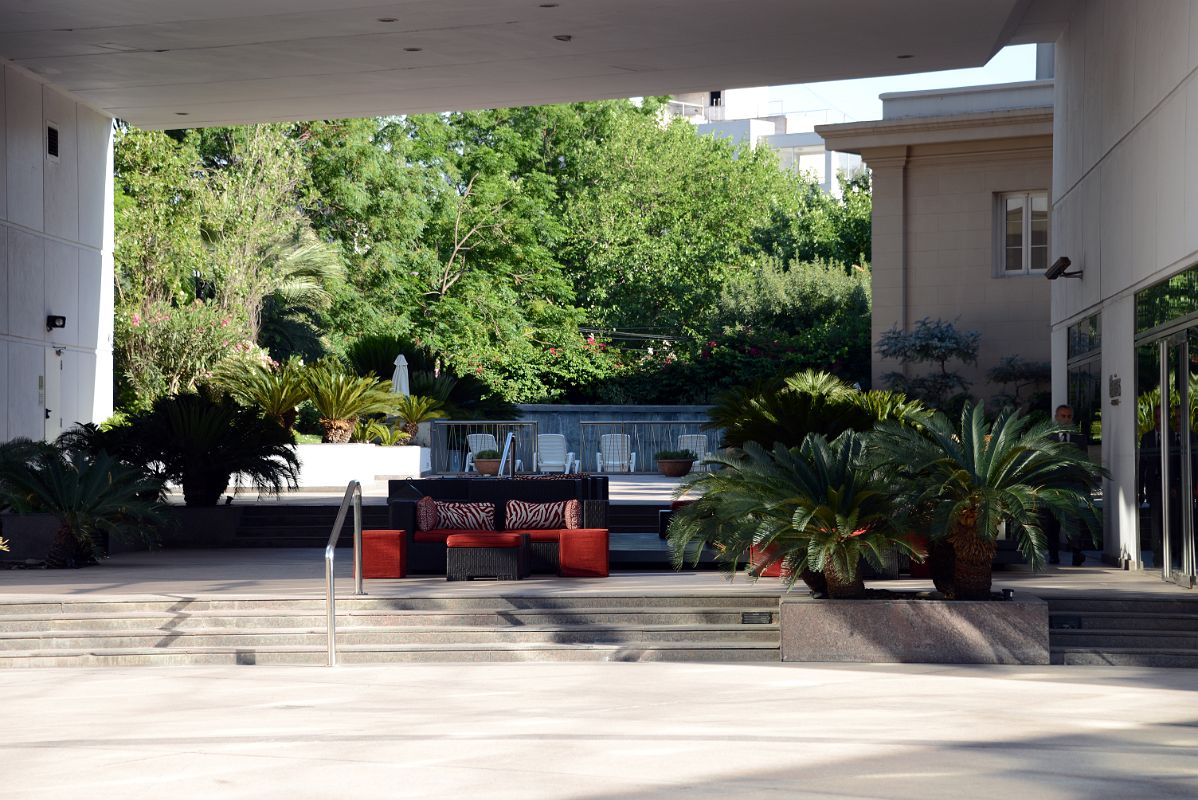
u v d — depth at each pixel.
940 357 24.19
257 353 26.80
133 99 20.77
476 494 14.20
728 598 10.86
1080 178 15.88
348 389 24.12
